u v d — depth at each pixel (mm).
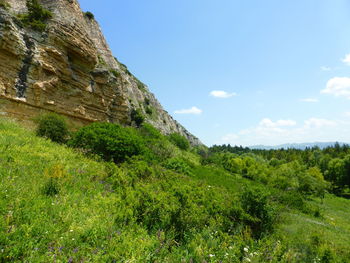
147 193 5496
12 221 3670
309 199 29422
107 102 26328
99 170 9352
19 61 15891
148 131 33750
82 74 22266
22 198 4488
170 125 72438
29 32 17438
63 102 19609
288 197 17031
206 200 6340
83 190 6363
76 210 4770
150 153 16062
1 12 15047
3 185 4914
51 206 4602
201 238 4453
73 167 8781
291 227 7930
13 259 2912
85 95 22469
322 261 5203
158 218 4941
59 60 19078
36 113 16812
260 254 4434
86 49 22047
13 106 15305
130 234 4230
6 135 10469
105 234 4008
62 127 14688
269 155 103625
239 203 6613
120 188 6973
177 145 48438
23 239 3264
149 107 59875
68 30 19984
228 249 4406
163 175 10305
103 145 12859
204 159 38188
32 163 7664
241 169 43812
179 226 4805
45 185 5570
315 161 75625
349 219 19094
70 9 23656
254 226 6320
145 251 3676
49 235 3586
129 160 12133
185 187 6656
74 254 3266
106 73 25547
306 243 5922
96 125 14719
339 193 47812
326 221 15141
